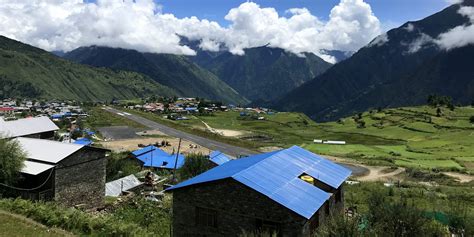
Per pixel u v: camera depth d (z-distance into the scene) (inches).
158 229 1534.2
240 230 1237.1
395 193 2682.1
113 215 1688.0
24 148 2090.3
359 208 1963.6
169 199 2009.1
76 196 2032.5
